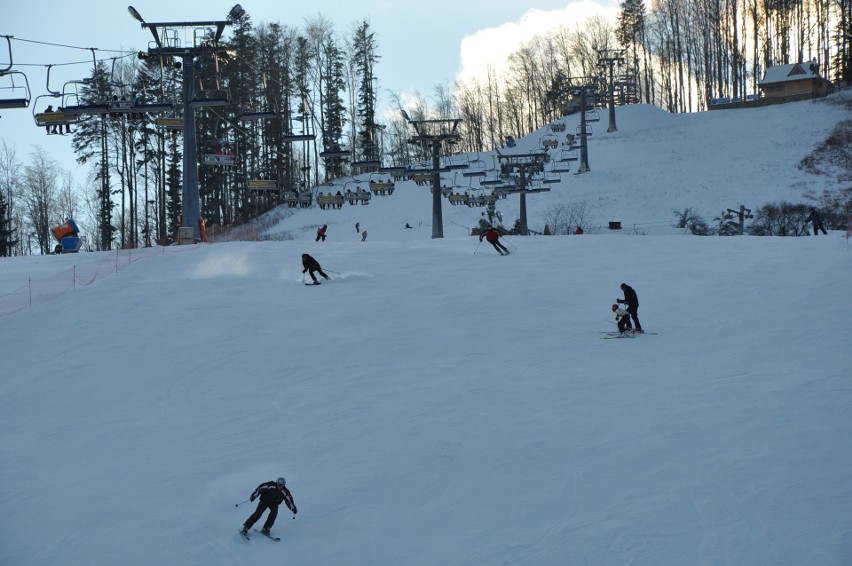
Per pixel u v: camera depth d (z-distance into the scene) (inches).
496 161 5310.0
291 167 5044.3
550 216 3973.9
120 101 2206.0
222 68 4618.6
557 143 5260.8
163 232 4183.1
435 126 6732.3
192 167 2534.5
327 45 5629.9
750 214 3405.5
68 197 5561.0
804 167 4151.1
